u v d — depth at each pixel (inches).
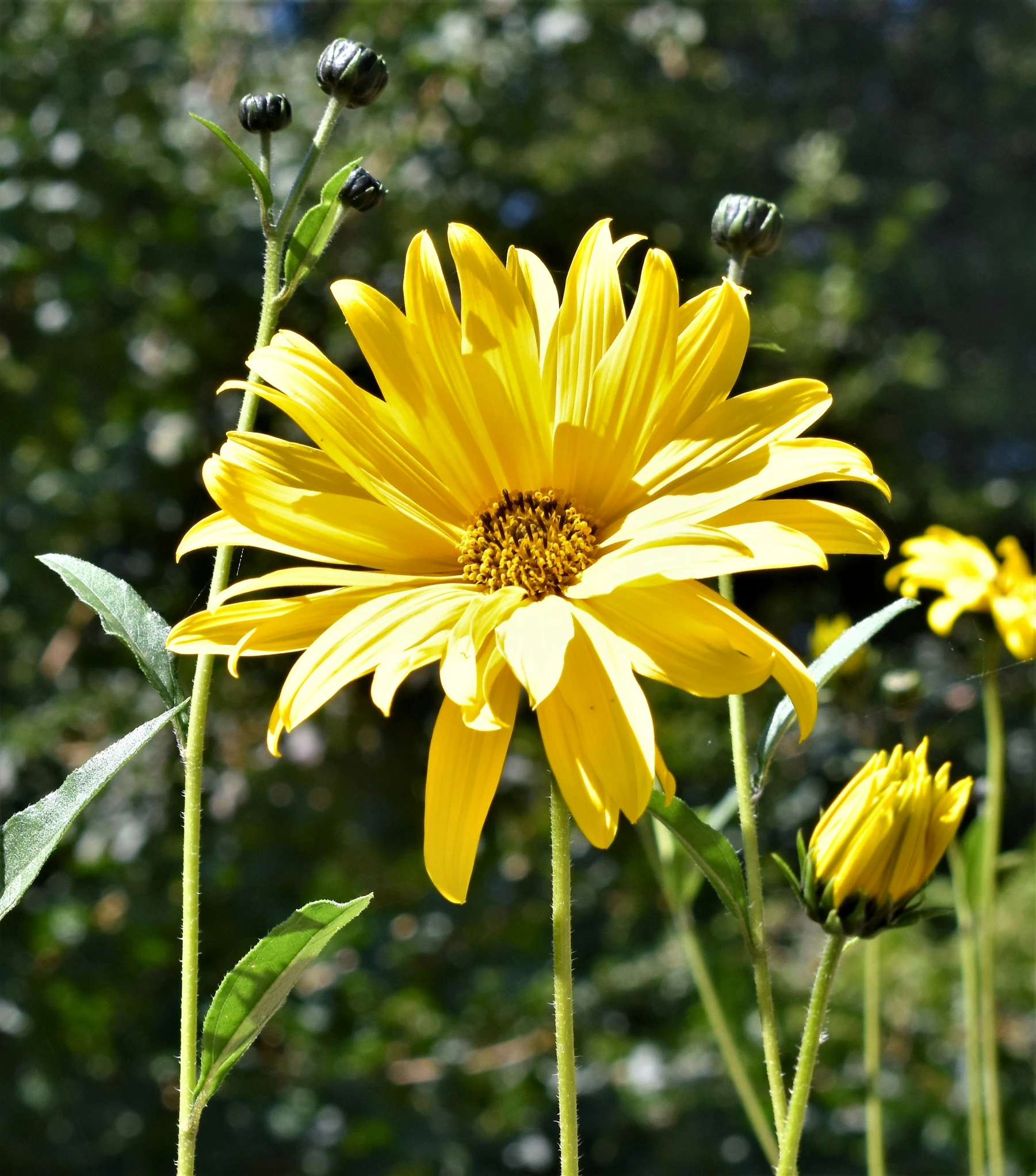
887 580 21.5
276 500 16.2
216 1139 33.6
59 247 37.6
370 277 40.9
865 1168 35.3
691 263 51.5
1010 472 69.3
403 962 37.1
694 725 40.3
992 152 82.6
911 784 16.4
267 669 39.6
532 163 44.9
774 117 69.1
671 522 15.9
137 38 39.2
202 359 40.0
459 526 16.6
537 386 16.7
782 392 16.3
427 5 41.3
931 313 72.9
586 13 43.5
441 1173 35.0
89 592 16.2
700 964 19.3
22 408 38.4
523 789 41.5
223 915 36.5
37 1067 32.8
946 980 37.5
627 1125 36.2
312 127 41.1
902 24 82.3
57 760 36.0
